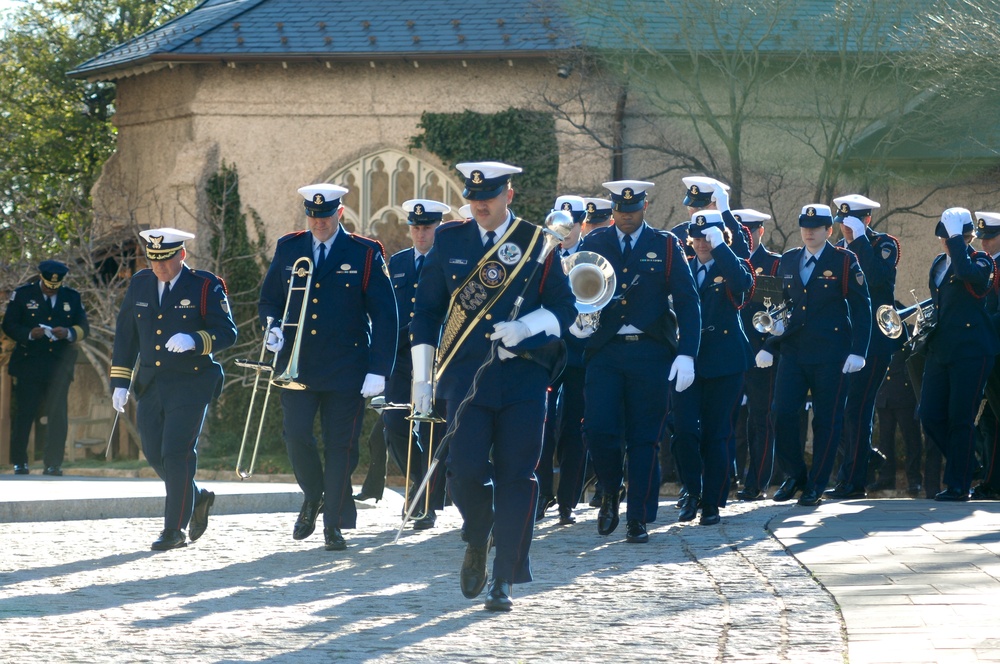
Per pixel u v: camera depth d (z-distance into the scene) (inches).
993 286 1275.8
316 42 2662.4
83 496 1261.1
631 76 2444.6
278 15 2765.7
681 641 618.2
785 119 2465.6
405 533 1079.6
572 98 2516.0
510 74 2576.3
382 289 979.3
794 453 1207.6
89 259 2549.2
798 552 867.4
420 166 2637.8
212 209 2721.5
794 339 1189.7
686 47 2396.7
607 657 590.2
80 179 3772.1
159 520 1213.1
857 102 2432.3
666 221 2544.3
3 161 3695.9
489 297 714.2
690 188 1120.2
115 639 648.4
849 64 2389.3
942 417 1261.1
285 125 2691.9
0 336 2481.5
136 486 1434.5
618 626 660.1
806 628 629.3
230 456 2576.3
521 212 2559.1
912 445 1660.9
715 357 1061.8
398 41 2620.6
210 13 2955.2
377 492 1314.0
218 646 631.2
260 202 2701.8
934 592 706.2
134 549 992.2
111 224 2792.8
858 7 2337.6
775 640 608.4
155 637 653.3
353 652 614.9
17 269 2509.8
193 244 2719.0
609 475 984.9
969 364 1229.7
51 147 3735.2
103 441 2674.7
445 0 2709.2
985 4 2261.3
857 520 1021.8
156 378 997.8
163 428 1003.9
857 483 1320.1
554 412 1080.2
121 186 2856.8
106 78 2915.8
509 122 2571.4
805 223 1179.9
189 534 1027.3
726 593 737.6
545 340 703.1
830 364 1176.2
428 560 918.4
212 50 2682.1
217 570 880.3
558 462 1127.6
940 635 598.5
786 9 2404.0
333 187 981.2
